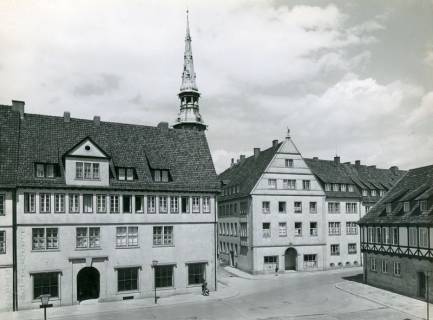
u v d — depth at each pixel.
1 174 33.44
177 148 43.53
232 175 69.00
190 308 33.78
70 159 35.75
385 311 32.03
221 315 31.30
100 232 36.47
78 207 35.84
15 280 33.03
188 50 79.75
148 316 31.06
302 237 56.47
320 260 57.09
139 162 40.25
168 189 39.53
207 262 40.97
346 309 32.88
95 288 37.56
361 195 62.28
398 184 45.03
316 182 57.88
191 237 40.44
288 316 30.81
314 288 42.69
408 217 38.03
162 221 39.19
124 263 37.25
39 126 37.75
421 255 35.81
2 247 33.00
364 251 44.97
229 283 47.06
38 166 35.28
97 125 40.94
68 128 39.09
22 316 31.03
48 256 34.28
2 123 36.22
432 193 36.31
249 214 55.28
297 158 57.34
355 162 69.88
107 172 37.03
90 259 35.75
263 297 38.22
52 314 31.66
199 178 42.00
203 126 78.31
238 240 59.12
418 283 36.56
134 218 38.00
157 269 38.84
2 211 33.22
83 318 30.56
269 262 54.72
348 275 51.84
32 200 34.31
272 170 55.94
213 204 41.81
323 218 57.78
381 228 42.06
